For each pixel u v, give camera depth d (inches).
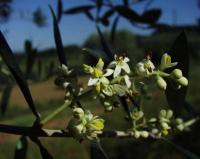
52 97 53.9
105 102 4.9
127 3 10.2
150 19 9.7
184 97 5.4
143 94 6.7
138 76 4.9
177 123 6.1
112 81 4.8
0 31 4.8
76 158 36.2
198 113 7.9
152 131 6.0
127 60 5.0
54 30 5.6
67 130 4.8
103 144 34.5
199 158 6.7
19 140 6.4
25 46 8.8
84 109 4.9
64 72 5.1
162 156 29.6
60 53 5.5
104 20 10.1
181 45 5.2
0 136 42.0
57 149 37.3
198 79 53.4
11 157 37.7
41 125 4.8
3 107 9.0
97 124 4.8
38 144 5.0
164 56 4.9
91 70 4.8
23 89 4.8
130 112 5.9
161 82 4.8
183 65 5.2
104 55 6.4
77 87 5.0
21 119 47.8
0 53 4.9
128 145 33.5
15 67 4.9
